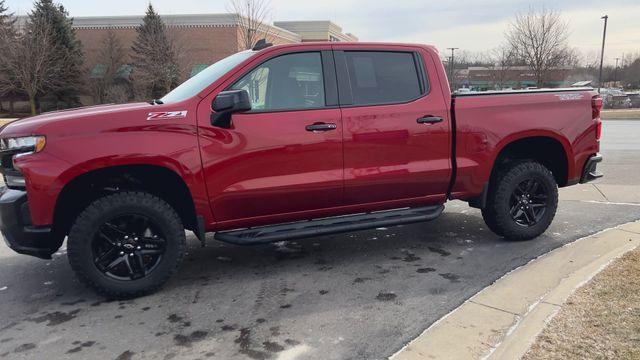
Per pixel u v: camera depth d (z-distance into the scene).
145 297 4.17
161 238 4.14
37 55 32.12
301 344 3.33
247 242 4.25
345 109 4.50
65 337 3.51
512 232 5.31
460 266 4.74
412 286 4.29
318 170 4.41
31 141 3.77
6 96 38.97
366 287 4.29
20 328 3.66
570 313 3.41
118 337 3.49
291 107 4.38
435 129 4.79
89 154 3.79
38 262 5.10
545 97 5.28
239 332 3.53
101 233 3.97
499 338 3.26
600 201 7.27
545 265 4.57
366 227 4.62
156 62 33.66
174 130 3.99
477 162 4.99
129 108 4.02
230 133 4.13
